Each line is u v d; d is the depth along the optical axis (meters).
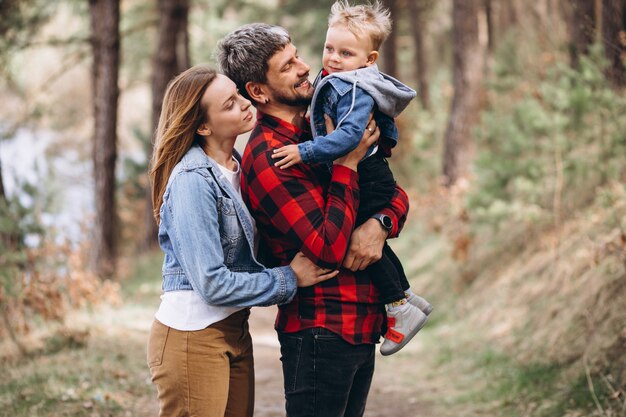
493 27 20.56
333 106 2.99
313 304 3.01
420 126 16.86
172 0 14.82
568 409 5.06
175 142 2.98
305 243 2.88
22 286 7.34
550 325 6.73
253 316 10.73
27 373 6.04
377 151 3.14
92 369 6.23
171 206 2.93
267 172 2.94
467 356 7.38
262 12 24.02
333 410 3.03
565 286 7.11
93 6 14.57
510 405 5.60
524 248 9.02
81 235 12.07
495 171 8.05
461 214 9.36
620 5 7.18
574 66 8.02
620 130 6.77
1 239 7.44
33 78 17.66
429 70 30.48
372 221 3.02
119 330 8.20
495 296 8.56
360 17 3.20
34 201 7.97
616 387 4.96
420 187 15.88
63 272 8.50
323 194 3.02
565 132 7.37
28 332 7.32
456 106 13.92
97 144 13.36
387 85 3.03
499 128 8.40
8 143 10.72
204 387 2.95
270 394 6.22
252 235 3.04
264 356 7.84
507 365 6.58
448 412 5.81
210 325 2.96
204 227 2.86
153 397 5.70
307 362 3.01
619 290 6.00
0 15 11.80
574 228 7.82
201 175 2.92
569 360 5.82
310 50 24.91
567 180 8.08
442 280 10.68
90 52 14.79
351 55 3.16
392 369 7.62
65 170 19.75
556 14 10.91
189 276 2.87
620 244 6.27
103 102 13.27
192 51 21.05
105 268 13.15
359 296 3.04
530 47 10.08
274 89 3.05
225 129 3.02
